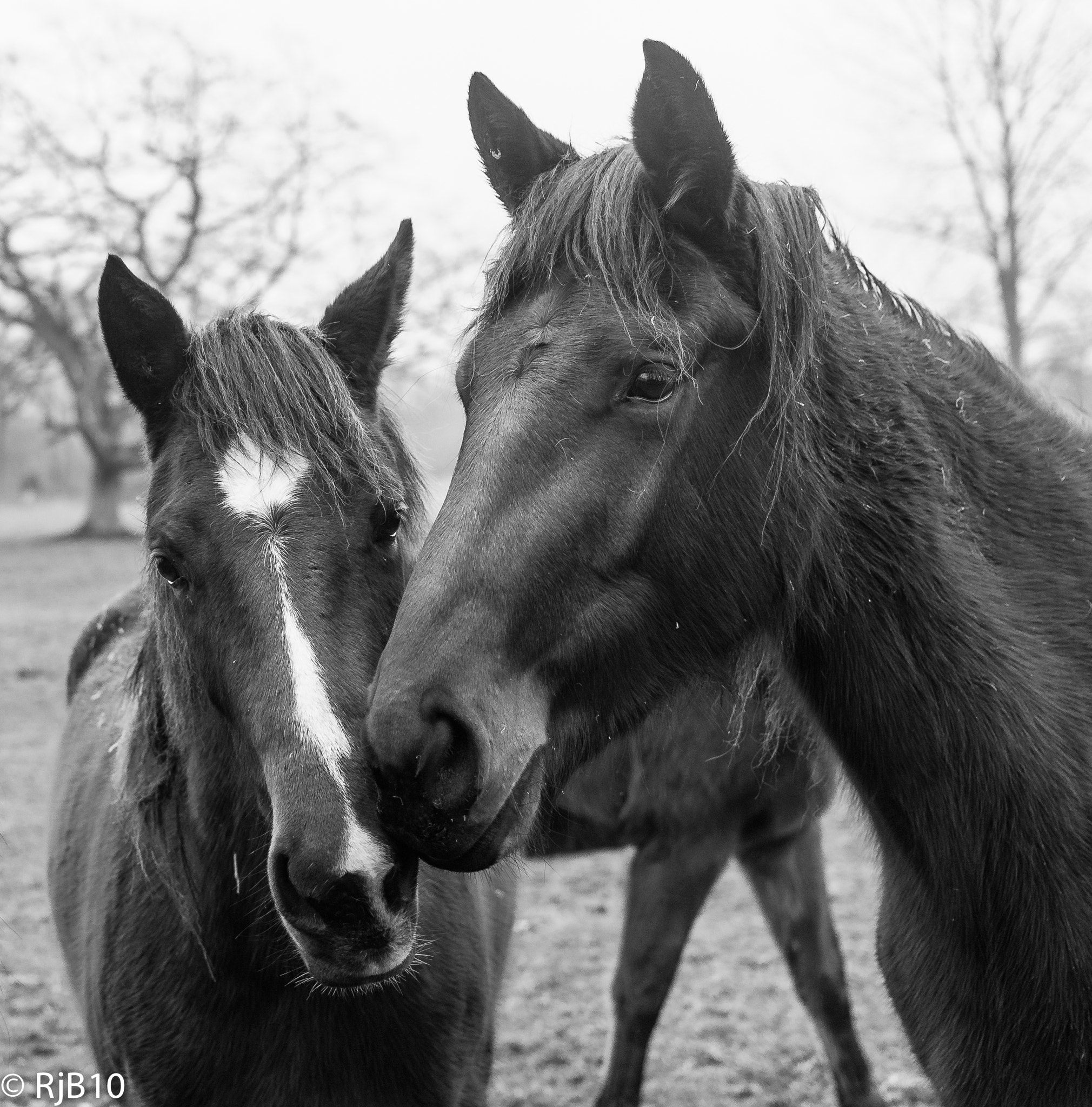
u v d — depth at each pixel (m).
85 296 29.86
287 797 2.23
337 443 2.49
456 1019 2.96
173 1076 2.83
